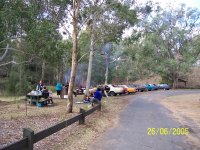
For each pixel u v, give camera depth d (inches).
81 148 389.1
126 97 1455.5
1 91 1561.3
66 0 789.9
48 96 924.6
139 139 459.2
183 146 424.2
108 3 965.2
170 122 641.6
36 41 750.5
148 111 845.8
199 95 1718.8
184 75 3002.0
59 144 401.1
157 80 3132.4
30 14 701.3
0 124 532.1
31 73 2017.7
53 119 609.6
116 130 527.8
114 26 1026.1
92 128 523.8
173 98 1464.1
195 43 1829.5
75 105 923.4
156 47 2687.0
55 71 2541.8
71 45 803.4
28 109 791.1
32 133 310.5
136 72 3248.0
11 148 273.3
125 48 2239.2
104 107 888.3
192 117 739.4
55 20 809.5
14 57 1120.8
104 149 390.3
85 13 971.3
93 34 1056.8
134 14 1027.9
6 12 661.9
